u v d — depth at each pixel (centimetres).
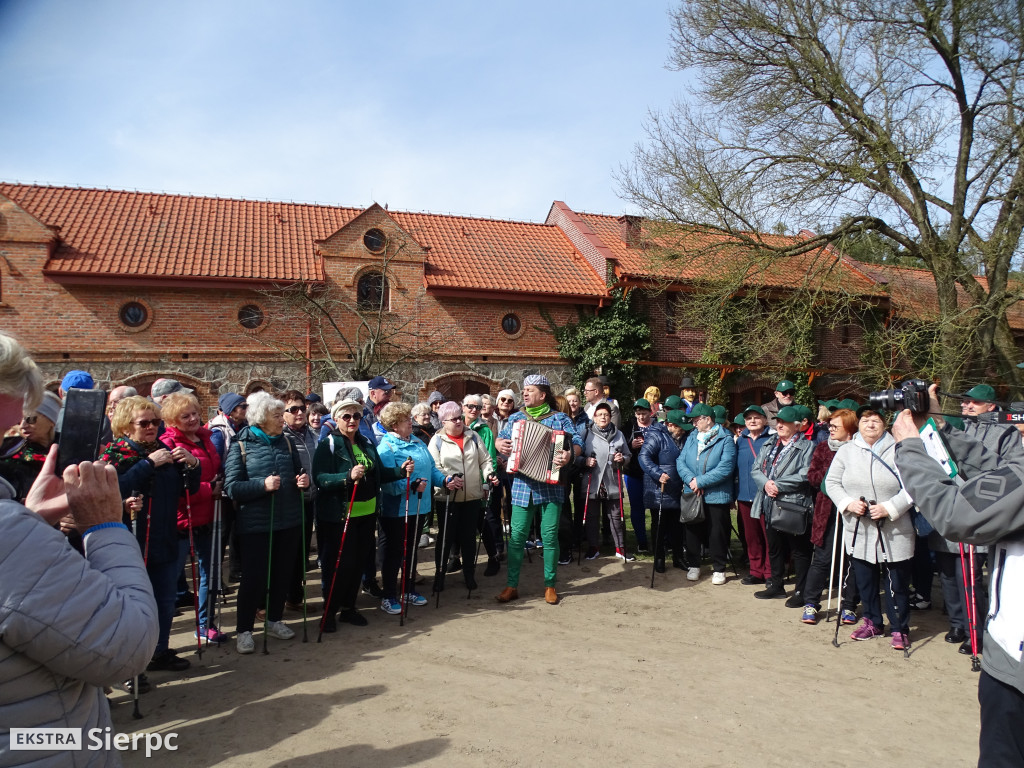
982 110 1488
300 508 589
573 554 920
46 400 421
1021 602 249
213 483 584
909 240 1588
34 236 1577
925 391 287
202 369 1691
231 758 389
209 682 499
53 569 163
